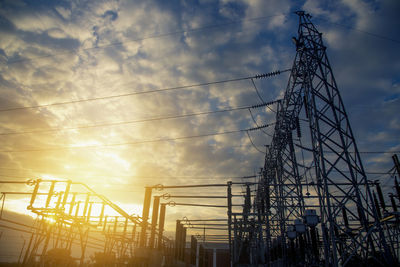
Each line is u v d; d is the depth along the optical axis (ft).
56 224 53.67
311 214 52.03
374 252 39.24
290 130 71.56
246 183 68.85
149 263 65.05
